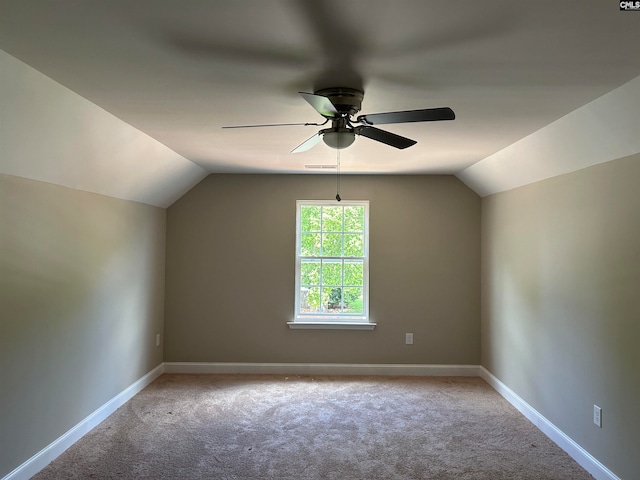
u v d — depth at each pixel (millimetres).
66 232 3586
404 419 4246
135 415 4289
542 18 1772
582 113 2943
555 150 3553
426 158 4691
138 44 2062
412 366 5715
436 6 1691
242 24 1858
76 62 2279
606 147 3037
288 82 2525
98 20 1839
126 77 2479
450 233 5742
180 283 5750
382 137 2779
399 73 2375
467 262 5727
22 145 2799
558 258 3773
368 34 1934
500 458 3492
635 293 2840
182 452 3537
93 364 4016
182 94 2750
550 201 3920
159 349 5617
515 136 3682
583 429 3385
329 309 5852
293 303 5754
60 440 3500
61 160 3254
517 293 4582
